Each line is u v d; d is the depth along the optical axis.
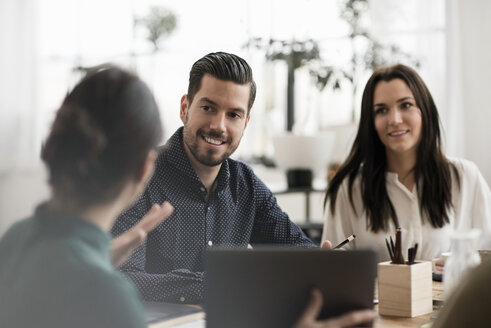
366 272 1.16
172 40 5.58
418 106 2.43
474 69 4.12
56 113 0.94
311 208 5.39
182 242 1.99
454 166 2.50
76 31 6.00
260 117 5.42
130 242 1.26
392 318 1.59
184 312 1.55
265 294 1.17
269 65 5.36
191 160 2.01
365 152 2.50
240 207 2.13
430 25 4.27
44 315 0.87
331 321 1.14
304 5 5.09
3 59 5.89
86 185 0.91
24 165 5.92
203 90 1.96
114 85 0.94
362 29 4.83
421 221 2.44
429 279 1.64
